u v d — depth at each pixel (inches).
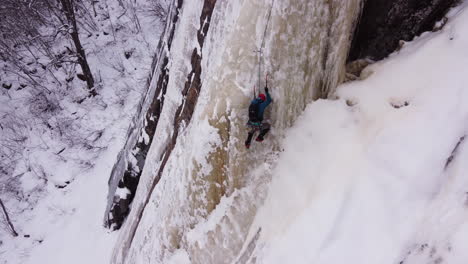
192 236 235.1
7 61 765.9
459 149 150.7
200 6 266.1
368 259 153.6
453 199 139.8
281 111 202.4
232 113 202.1
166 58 348.2
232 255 213.6
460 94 164.1
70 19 580.7
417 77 185.8
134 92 644.7
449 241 130.6
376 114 190.5
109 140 601.6
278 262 185.2
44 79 721.0
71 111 669.9
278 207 199.2
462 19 180.9
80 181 574.2
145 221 295.9
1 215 578.9
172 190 249.4
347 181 179.6
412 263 138.6
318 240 174.7
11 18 737.0
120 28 728.3
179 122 299.6
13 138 673.0
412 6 201.3
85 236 487.5
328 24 196.1
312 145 200.1
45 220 551.8
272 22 187.0
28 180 610.9
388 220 156.6
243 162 209.3
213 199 223.6
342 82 217.8
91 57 712.4
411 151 166.2
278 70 194.4
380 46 217.8
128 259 311.6
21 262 515.5
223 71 201.8
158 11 718.5
